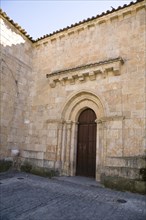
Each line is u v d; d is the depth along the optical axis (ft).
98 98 25.77
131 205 15.37
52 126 29.32
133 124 22.33
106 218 12.62
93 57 28.22
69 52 31.22
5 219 11.83
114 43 26.66
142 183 18.90
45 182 22.79
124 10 26.25
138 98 22.74
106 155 23.09
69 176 26.53
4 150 28.02
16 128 30.50
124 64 24.85
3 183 21.42
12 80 30.55
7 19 29.76
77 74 27.50
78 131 28.99
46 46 34.65
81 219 12.28
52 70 32.35
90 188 20.65
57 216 12.63
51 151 28.30
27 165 29.48
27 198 16.24
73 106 28.76
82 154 27.76
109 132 23.62
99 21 28.55
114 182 20.65
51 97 30.86
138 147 21.38
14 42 31.50
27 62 34.27
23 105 32.37
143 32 24.48
